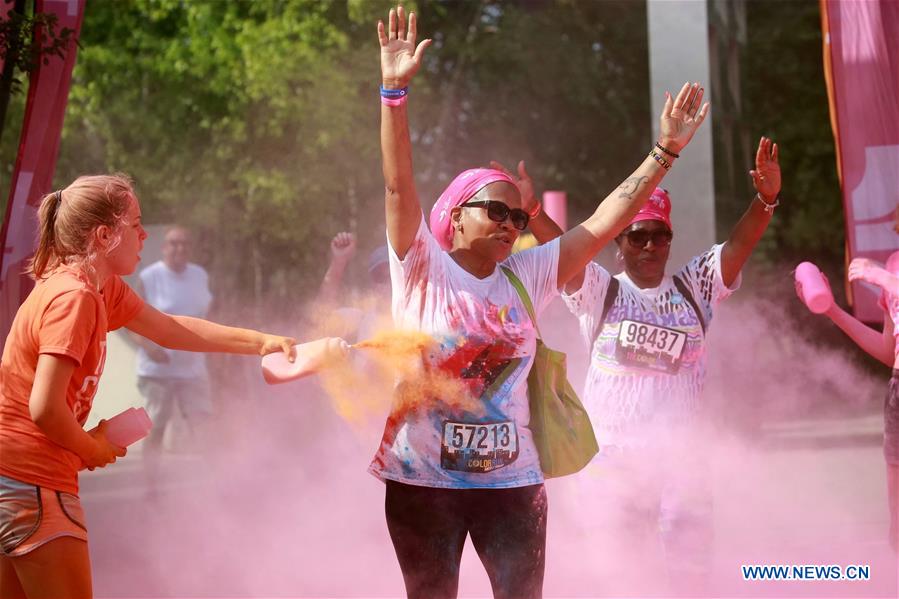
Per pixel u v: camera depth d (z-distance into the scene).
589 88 51.09
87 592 7.78
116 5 42.31
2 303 12.80
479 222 8.23
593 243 8.54
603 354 10.74
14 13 12.94
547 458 8.30
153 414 21.28
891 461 11.42
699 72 18.55
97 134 43.81
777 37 49.62
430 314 8.12
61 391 7.41
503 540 8.09
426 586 8.08
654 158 8.64
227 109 42.38
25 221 13.08
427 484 8.05
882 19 15.62
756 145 49.38
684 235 18.44
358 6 39.59
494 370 8.11
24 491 7.54
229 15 40.50
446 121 49.84
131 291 8.71
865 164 15.73
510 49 49.88
